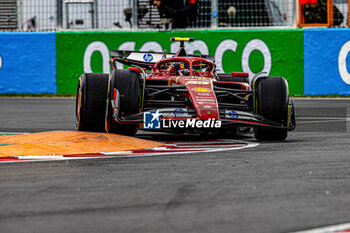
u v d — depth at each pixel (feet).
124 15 170.19
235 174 46.19
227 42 169.07
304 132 84.89
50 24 171.53
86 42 169.68
